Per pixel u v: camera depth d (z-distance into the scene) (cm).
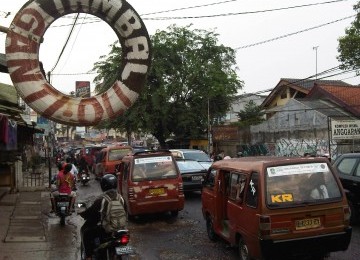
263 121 3912
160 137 3972
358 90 3606
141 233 1055
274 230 665
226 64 3962
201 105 3850
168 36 3759
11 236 989
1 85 1335
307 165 707
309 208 680
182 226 1120
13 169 1736
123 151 2308
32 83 456
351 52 2511
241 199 738
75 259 812
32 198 1590
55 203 1159
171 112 3747
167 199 1190
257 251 683
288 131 3459
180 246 915
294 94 4459
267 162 704
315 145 3192
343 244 694
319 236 677
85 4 464
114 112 475
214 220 905
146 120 3638
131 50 479
